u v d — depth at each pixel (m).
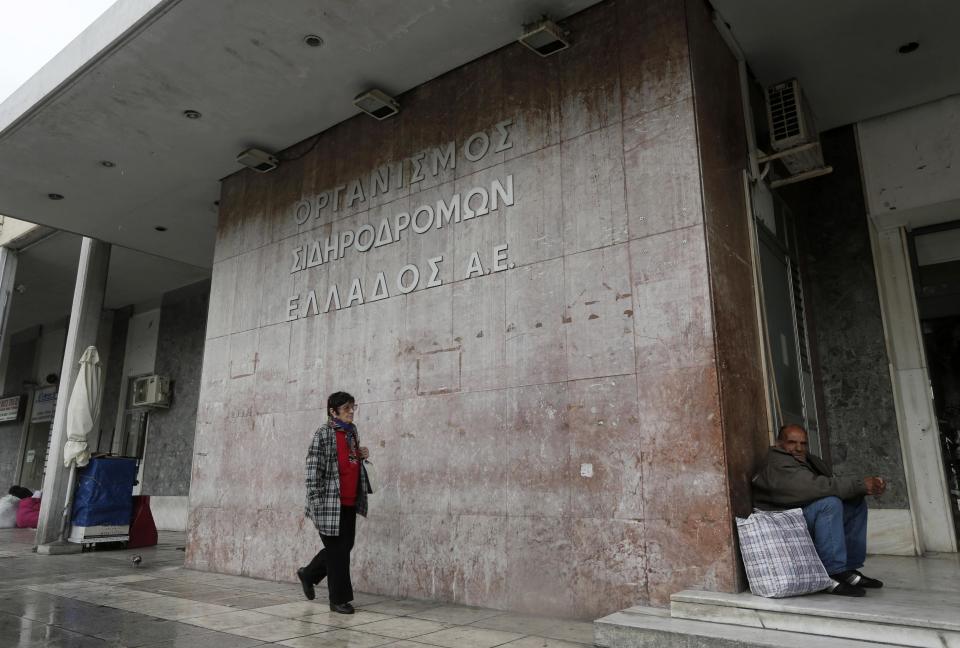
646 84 5.27
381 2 5.72
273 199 8.27
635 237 5.11
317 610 5.33
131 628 4.66
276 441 7.41
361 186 7.28
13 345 21.28
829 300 7.35
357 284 7.05
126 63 6.61
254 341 8.00
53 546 9.41
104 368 16.70
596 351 5.16
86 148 8.25
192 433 14.09
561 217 5.56
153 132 7.87
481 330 5.90
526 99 6.01
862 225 7.30
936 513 6.69
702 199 4.84
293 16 5.92
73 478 9.97
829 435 7.09
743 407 4.82
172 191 9.43
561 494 5.16
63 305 18.14
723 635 3.63
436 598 5.73
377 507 6.31
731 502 4.37
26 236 13.33
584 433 5.11
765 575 4.02
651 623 3.97
